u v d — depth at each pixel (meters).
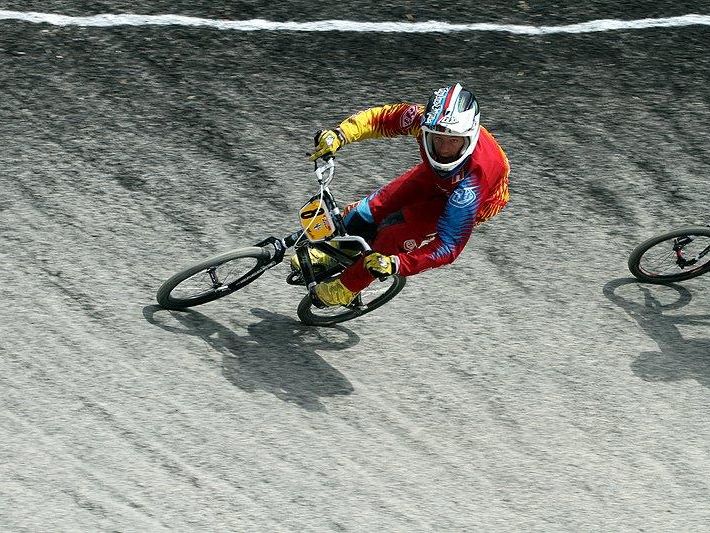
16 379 12.45
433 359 13.41
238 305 13.84
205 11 17.80
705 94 17.30
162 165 15.41
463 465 12.16
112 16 17.48
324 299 12.78
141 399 12.43
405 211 12.62
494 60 17.50
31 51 16.77
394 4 18.30
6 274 13.66
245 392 12.72
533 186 15.73
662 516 11.79
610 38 18.05
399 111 12.35
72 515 11.12
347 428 12.45
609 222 15.38
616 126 16.69
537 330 13.90
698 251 15.02
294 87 16.77
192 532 11.11
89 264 13.96
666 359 13.70
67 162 15.27
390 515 11.53
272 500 11.54
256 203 15.10
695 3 18.86
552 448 12.45
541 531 11.52
